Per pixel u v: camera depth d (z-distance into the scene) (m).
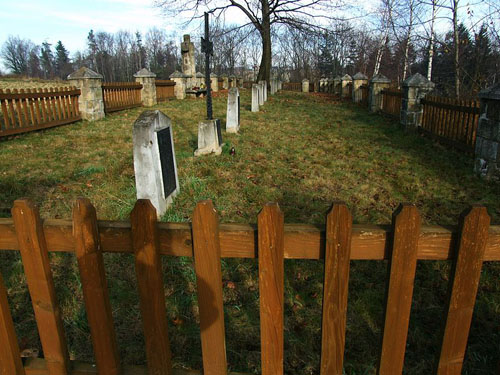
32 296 1.63
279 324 1.56
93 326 1.66
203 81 22.58
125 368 1.79
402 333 1.56
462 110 7.11
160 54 77.88
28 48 84.94
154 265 1.54
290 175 5.62
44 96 8.88
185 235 1.52
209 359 1.69
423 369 2.20
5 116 7.68
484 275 3.04
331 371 1.65
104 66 78.12
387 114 12.43
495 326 2.52
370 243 1.47
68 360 1.78
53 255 3.27
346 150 7.43
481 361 2.24
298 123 11.04
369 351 2.34
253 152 6.94
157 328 1.65
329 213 1.40
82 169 5.69
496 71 12.16
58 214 4.11
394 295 1.50
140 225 1.49
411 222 1.39
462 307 1.51
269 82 24.22
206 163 6.02
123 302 2.74
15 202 1.48
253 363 2.25
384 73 33.44
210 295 1.57
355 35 42.00
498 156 5.18
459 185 5.21
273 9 22.78
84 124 9.98
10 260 3.22
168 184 4.30
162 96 16.67
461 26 13.60
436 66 18.98
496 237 1.42
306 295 2.87
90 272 1.56
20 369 1.81
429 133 8.52
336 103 18.05
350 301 2.78
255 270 3.13
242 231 1.50
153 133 3.82
